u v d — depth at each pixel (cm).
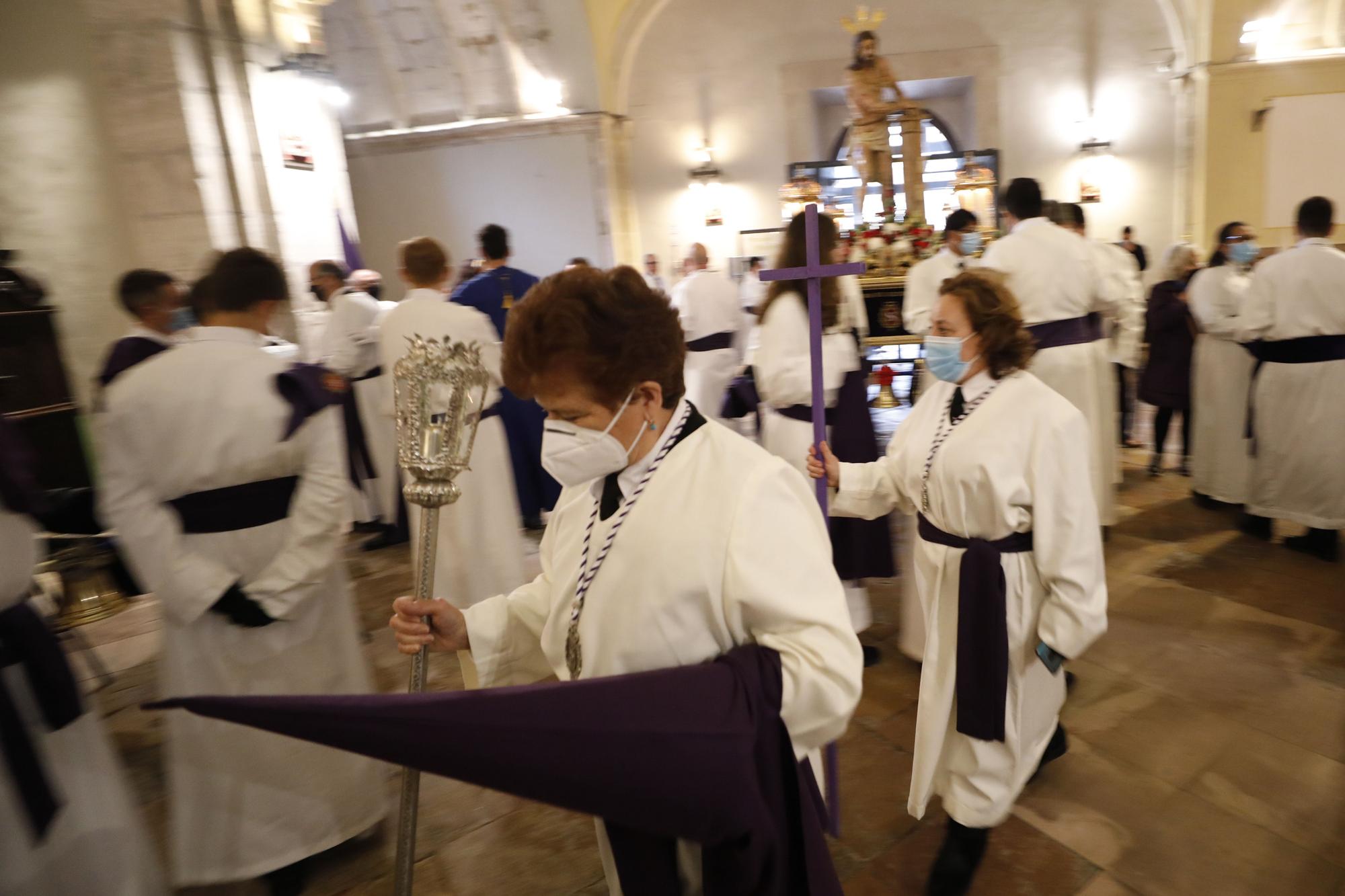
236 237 567
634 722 93
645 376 106
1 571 154
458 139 1037
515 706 92
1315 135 880
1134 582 372
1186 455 540
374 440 511
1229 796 232
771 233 1031
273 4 590
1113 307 383
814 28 985
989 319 195
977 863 203
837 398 308
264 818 207
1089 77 939
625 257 1051
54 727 161
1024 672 196
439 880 223
